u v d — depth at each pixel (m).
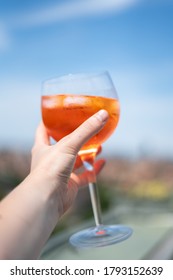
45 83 0.46
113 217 0.77
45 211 0.36
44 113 0.46
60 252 0.61
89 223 0.68
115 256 0.57
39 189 0.37
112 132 0.46
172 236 0.66
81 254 0.60
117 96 0.48
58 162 0.39
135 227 0.70
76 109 0.43
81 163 0.54
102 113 0.41
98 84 0.44
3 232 0.33
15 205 0.35
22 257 0.33
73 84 0.44
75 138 0.40
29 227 0.34
